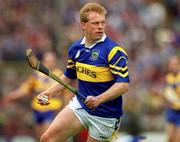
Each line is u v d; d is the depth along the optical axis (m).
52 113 35.25
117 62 19.83
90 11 20.05
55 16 63.62
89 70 20.31
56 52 56.31
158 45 61.91
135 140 27.73
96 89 20.38
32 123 47.50
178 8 71.56
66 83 20.50
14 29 60.97
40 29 61.22
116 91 19.55
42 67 20.16
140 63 56.81
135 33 62.44
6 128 47.78
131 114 41.53
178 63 37.41
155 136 45.06
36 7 64.75
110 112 20.48
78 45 20.64
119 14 64.94
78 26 52.28
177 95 37.06
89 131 20.81
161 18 68.50
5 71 54.28
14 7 64.31
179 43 64.44
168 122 37.56
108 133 20.80
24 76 52.66
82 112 20.50
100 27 19.98
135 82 52.72
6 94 49.84
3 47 57.62
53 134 20.47
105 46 20.11
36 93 36.56
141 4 68.31
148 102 50.28
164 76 55.19
